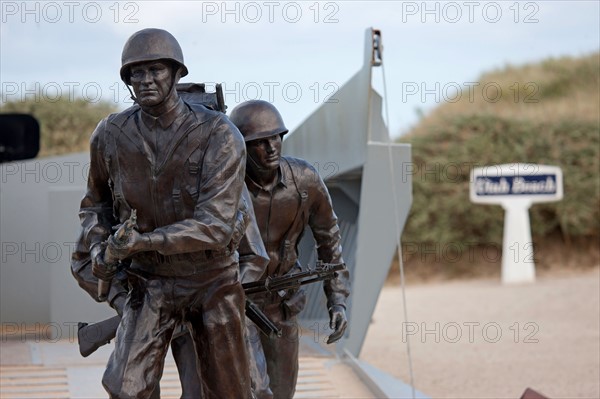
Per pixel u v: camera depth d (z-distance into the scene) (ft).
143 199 75.51
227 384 76.13
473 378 156.25
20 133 109.40
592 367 161.89
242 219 76.18
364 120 145.69
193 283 75.61
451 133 303.68
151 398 84.43
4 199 182.50
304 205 100.94
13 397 127.54
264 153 96.37
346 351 149.59
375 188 147.54
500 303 241.96
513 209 274.36
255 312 84.94
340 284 102.47
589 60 357.00
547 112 318.45
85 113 312.50
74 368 143.54
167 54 73.20
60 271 172.35
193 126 74.54
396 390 132.57
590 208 292.61
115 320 83.30
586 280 271.28
